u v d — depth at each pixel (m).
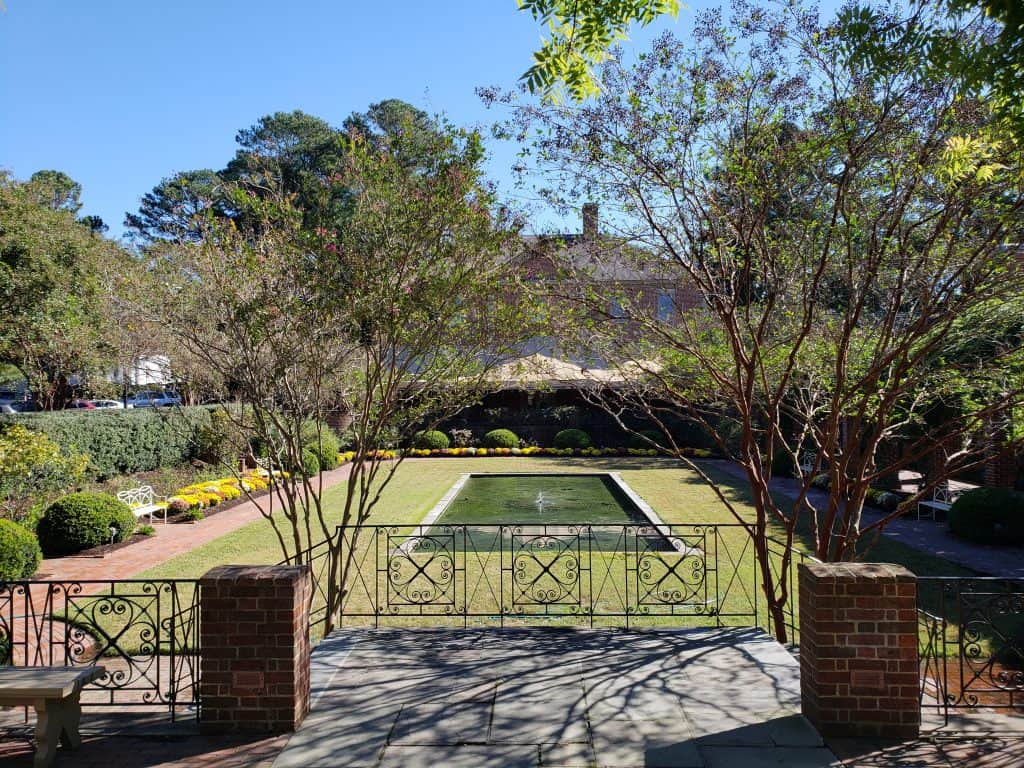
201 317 6.16
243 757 3.75
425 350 6.09
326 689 4.66
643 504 14.37
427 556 9.73
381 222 5.73
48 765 3.66
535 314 6.16
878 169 5.04
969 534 10.59
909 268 5.09
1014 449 5.41
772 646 5.48
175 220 6.43
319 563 9.36
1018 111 3.43
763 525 5.83
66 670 3.95
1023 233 4.72
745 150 5.02
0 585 4.45
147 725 4.18
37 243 13.34
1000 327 5.61
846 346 5.30
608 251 5.89
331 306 5.75
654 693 4.54
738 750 3.75
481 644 5.59
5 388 32.94
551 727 4.05
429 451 25.09
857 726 3.91
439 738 3.93
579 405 26.64
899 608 3.91
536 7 4.39
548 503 15.91
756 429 6.72
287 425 6.58
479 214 5.70
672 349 6.28
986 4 2.96
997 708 4.46
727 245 5.67
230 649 4.06
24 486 10.95
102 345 17.77
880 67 3.66
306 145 29.12
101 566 9.50
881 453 14.53
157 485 15.51
